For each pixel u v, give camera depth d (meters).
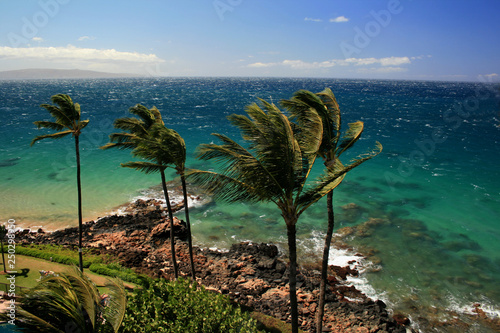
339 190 41.91
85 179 44.88
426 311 21.03
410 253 27.52
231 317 13.66
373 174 48.34
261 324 18.50
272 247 27.45
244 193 11.55
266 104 11.55
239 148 11.33
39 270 21.17
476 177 46.75
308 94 13.79
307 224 32.94
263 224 33.16
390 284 23.67
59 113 18.94
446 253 27.50
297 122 13.77
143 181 44.78
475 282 23.81
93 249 26.73
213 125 89.56
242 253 27.12
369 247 28.45
